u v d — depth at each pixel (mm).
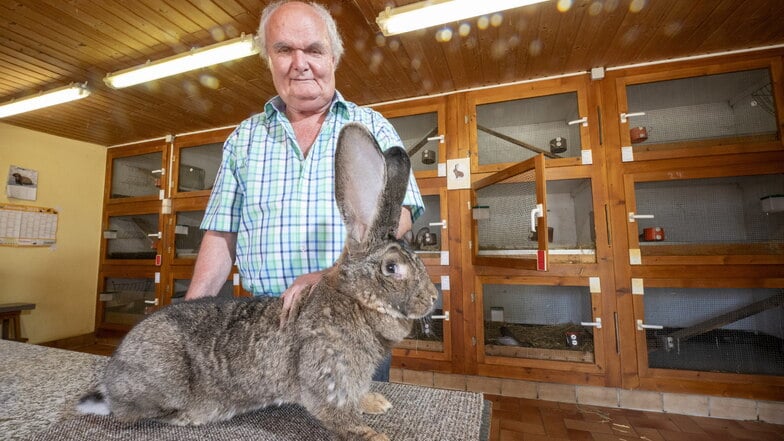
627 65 4086
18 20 3293
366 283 1066
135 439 1039
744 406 3521
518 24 3398
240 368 1090
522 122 4645
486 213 4270
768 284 3494
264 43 1837
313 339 1017
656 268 3807
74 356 1853
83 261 6523
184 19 3318
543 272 4133
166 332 1109
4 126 5688
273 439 1045
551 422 3516
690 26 3418
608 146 4051
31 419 1155
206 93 4715
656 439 3213
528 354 4156
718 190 3842
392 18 3105
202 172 6082
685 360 3766
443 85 4527
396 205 1164
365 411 1246
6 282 5680
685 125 4000
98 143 6711
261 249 1628
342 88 4574
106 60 3973
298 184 1621
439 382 4395
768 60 3703
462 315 4391
